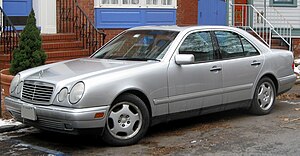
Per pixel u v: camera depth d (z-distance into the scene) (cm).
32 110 666
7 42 1143
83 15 1307
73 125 632
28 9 1305
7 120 797
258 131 764
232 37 832
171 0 1470
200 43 780
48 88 660
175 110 732
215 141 708
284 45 1722
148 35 792
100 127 648
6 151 657
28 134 752
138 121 691
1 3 1241
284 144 690
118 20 1387
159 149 668
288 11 1784
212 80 776
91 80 646
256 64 850
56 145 694
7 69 1009
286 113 898
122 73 673
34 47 938
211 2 1623
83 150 668
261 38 1630
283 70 905
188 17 1527
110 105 655
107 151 661
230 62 805
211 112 791
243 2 1784
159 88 709
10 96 727
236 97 818
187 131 768
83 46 1298
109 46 824
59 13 1336
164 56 731
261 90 869
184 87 739
